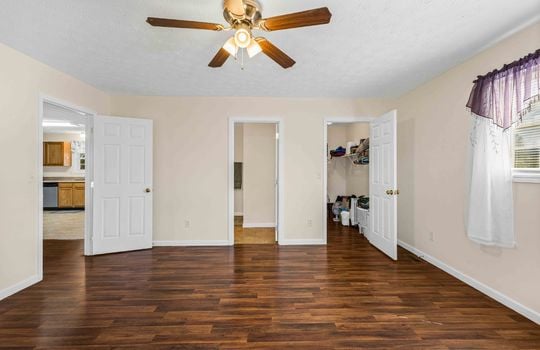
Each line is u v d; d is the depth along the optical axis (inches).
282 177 168.9
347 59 109.9
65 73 125.4
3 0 72.2
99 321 82.8
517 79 83.7
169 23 69.6
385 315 86.4
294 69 120.6
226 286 107.3
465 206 107.5
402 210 157.9
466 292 102.1
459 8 75.5
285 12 77.1
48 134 315.3
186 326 80.4
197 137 165.9
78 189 303.0
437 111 127.3
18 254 103.5
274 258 141.6
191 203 166.4
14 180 102.2
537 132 83.4
